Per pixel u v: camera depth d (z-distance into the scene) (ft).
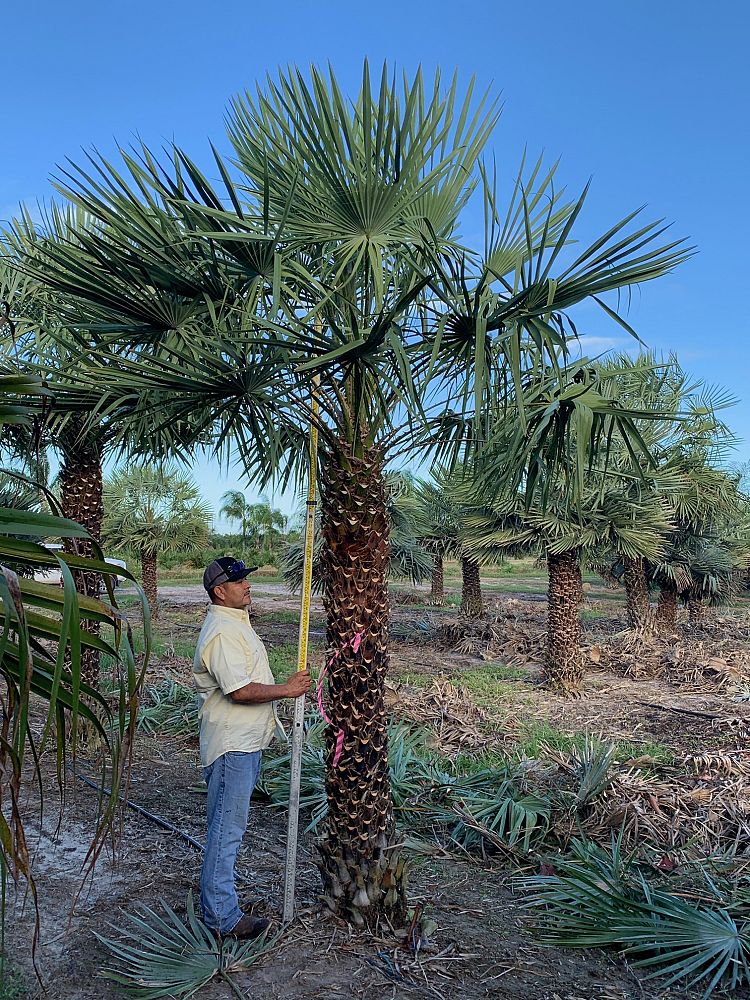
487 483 13.91
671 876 15.19
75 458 24.04
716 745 26.40
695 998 11.16
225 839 11.78
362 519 12.29
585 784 18.28
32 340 19.92
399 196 11.38
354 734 12.30
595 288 10.44
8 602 5.24
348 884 12.32
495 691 35.81
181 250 11.72
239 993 10.43
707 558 50.55
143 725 26.09
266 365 11.57
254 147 12.23
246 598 12.34
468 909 13.82
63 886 13.70
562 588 35.78
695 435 41.55
